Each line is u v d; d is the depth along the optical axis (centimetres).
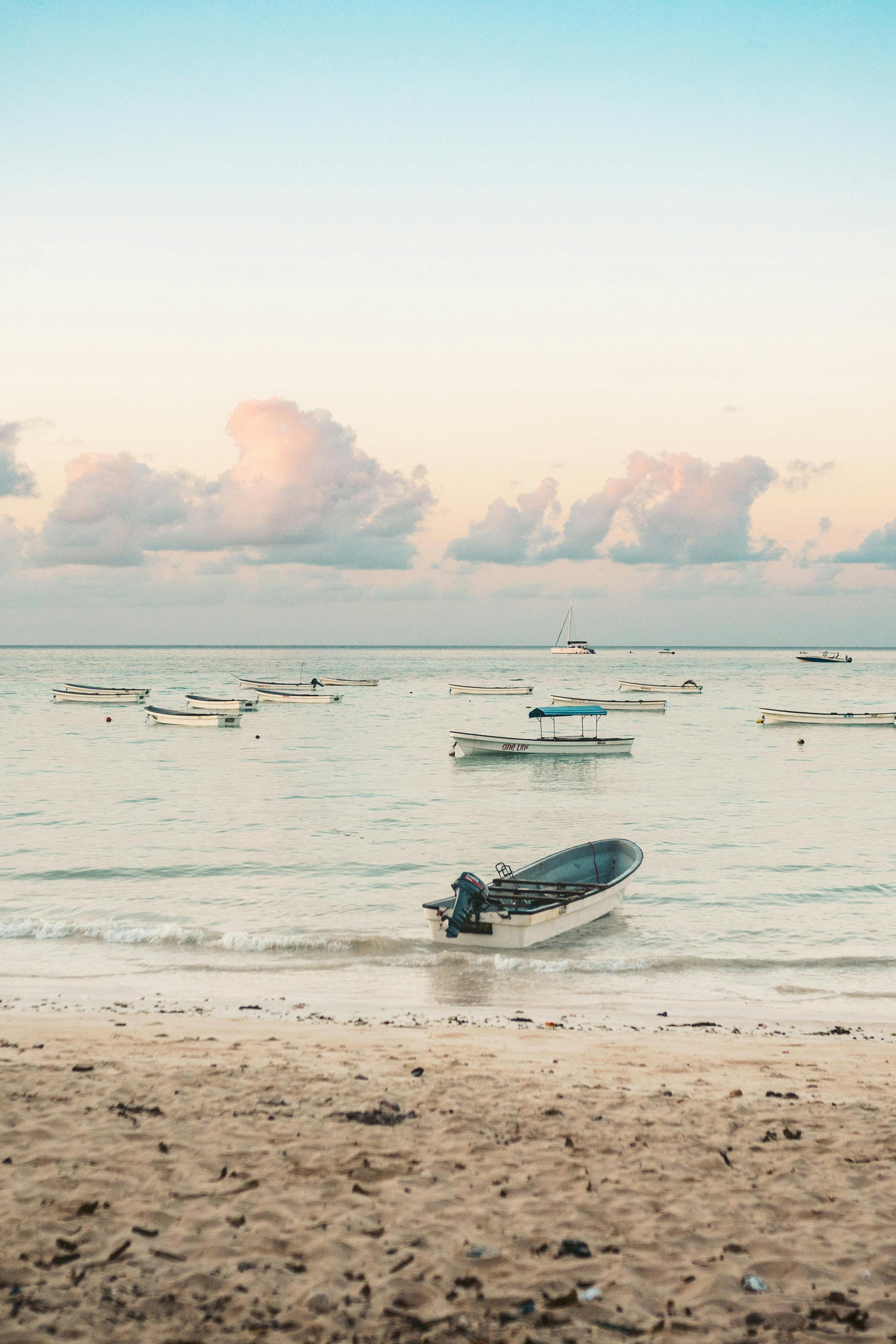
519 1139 768
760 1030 1244
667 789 4056
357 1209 627
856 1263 565
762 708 8244
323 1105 838
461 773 4603
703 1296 526
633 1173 703
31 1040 1071
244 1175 676
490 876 2323
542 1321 500
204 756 5244
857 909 2009
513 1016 1291
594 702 9062
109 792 3853
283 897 2089
